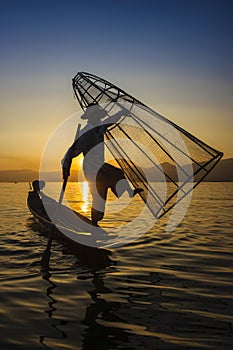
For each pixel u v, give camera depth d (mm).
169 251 6797
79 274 5211
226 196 28109
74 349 3039
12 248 6949
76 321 3592
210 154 5363
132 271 5387
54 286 4660
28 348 3066
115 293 4391
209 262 5965
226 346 3062
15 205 18422
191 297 4234
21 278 5000
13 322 3590
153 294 4348
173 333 3307
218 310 3830
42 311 3850
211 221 11586
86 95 6535
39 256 6258
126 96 6031
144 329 3391
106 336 3262
